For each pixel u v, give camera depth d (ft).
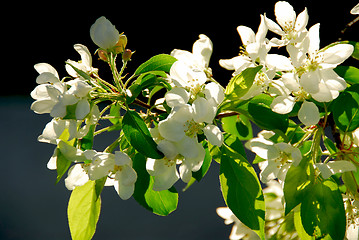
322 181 3.56
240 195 3.58
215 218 7.48
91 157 3.52
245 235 3.95
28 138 10.41
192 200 8.07
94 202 3.63
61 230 7.29
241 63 3.62
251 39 3.68
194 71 3.52
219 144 3.50
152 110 3.62
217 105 3.53
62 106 3.52
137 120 3.52
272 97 3.60
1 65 13.11
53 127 3.56
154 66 3.62
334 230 3.53
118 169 3.56
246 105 3.59
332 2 8.54
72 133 3.53
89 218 3.63
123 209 7.98
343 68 3.65
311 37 3.57
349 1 8.48
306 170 3.57
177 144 3.49
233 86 3.55
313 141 3.63
